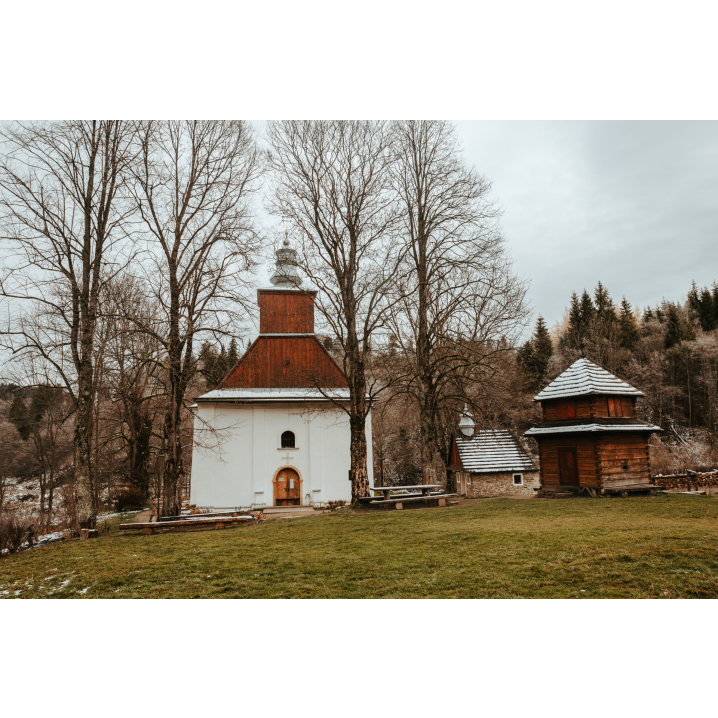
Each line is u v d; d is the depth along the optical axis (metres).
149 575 10.44
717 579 8.07
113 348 28.94
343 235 24.16
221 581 9.74
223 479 31.22
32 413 41.31
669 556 9.38
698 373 58.53
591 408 21.59
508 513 17.66
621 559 9.41
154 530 18.03
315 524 17.84
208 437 30.88
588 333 62.69
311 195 24.11
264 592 8.91
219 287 23.14
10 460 43.47
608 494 20.67
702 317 74.38
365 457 23.06
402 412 42.44
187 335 22.19
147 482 35.59
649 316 84.50
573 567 9.12
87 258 20.08
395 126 29.34
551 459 23.16
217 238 23.12
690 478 23.91
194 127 24.08
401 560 10.65
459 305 27.50
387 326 26.27
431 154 29.27
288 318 34.28
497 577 8.90
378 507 22.03
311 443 31.98
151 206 22.56
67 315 20.86
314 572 10.05
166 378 25.22
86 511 18.75
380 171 24.38
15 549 15.04
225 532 17.00
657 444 49.03
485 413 30.05
